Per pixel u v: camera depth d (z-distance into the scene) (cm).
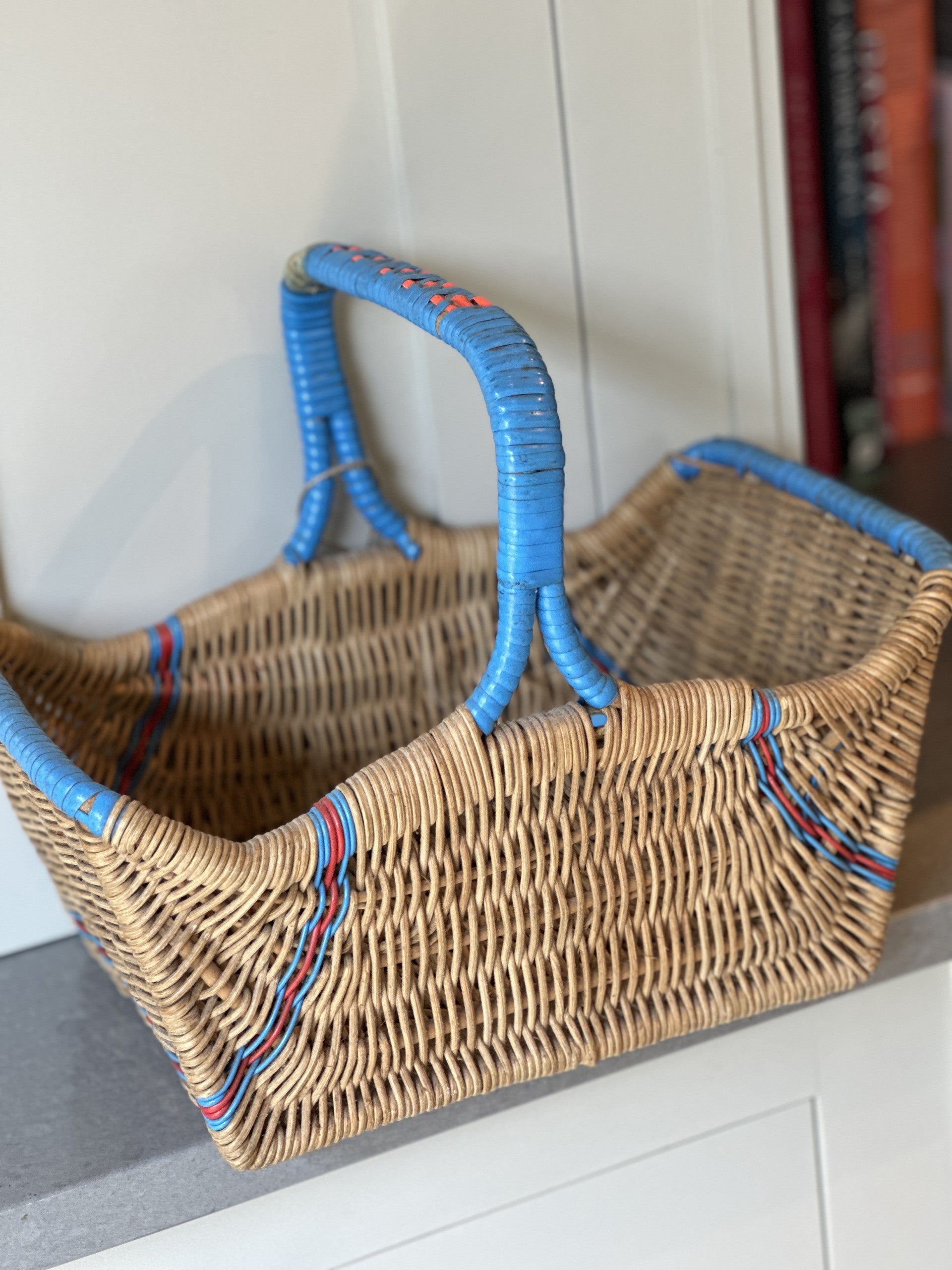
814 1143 71
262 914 49
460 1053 55
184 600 77
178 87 68
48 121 66
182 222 70
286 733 77
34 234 68
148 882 48
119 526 74
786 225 84
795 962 61
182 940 49
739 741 55
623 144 78
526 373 48
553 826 52
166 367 72
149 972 49
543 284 78
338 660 77
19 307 68
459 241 76
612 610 81
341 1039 53
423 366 77
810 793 58
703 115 79
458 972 54
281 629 75
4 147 66
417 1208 62
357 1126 54
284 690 76
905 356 108
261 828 77
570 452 82
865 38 97
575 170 77
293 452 77
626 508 81
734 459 77
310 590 75
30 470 71
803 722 55
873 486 104
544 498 48
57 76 66
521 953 54
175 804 75
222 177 70
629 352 82
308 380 73
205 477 75
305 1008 52
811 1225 72
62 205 68
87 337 70
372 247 75
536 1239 65
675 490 81
